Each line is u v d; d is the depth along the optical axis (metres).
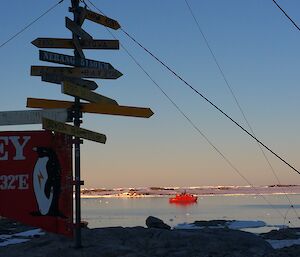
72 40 13.20
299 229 59.31
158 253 16.33
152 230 19.34
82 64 13.27
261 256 17.95
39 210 11.20
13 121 11.65
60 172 11.37
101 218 131.12
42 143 11.32
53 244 15.10
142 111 13.05
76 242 13.62
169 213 157.00
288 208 187.25
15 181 11.18
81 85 13.28
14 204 11.13
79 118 12.70
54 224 11.27
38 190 11.22
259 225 86.12
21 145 11.24
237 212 159.00
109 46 13.60
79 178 12.83
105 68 13.88
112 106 12.89
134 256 13.59
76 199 13.30
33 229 67.69
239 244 20.02
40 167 11.25
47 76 12.75
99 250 13.69
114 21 13.90
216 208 198.50
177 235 18.84
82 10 13.38
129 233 18.59
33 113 11.77
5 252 14.93
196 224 85.06
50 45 13.13
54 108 12.69
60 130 11.33
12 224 72.00
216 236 20.31
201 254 16.81
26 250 14.84
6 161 11.19
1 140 11.23
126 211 184.12
